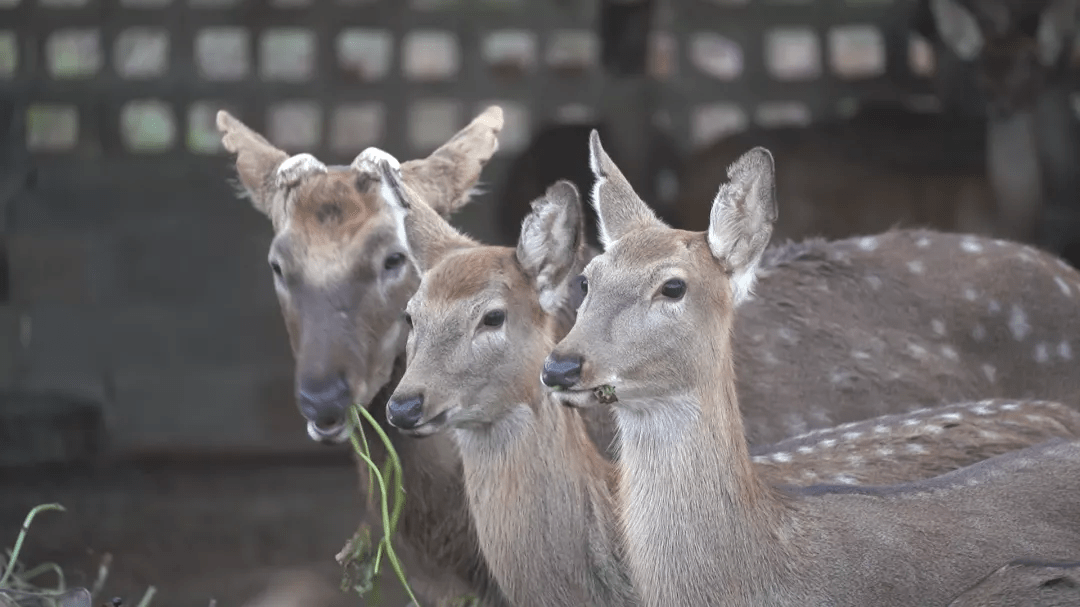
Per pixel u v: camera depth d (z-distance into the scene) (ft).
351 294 24.04
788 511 21.35
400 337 24.62
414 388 21.35
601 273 20.57
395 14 61.57
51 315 59.00
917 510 21.68
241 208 62.59
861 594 20.98
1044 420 25.40
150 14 61.46
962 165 57.52
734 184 20.71
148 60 77.51
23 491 50.57
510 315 21.72
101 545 44.04
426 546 25.36
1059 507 21.91
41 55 61.36
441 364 21.54
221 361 58.85
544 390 21.99
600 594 22.18
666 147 62.23
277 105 61.82
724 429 20.77
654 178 62.03
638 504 20.95
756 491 21.11
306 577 16.87
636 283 20.31
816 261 29.45
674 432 20.65
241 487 51.26
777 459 24.34
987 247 30.09
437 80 61.98
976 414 25.50
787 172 56.49
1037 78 55.88
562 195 21.89
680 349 20.34
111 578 40.75
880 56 63.10
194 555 42.80
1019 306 29.48
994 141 56.39
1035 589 20.42
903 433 24.91
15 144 61.46
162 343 58.85
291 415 56.49
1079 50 59.72
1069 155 58.90
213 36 78.84
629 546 21.20
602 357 20.12
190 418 56.29
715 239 20.72
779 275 29.14
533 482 21.99
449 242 23.40
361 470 25.57
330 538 44.78
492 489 22.21
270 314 59.67
